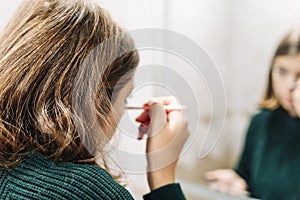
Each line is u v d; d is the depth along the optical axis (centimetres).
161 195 64
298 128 85
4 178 48
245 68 92
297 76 84
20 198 46
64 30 52
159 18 107
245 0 91
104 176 49
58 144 50
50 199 46
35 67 51
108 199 48
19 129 50
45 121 50
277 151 88
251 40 91
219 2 95
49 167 49
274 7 87
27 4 56
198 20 99
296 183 86
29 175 48
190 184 104
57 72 51
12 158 49
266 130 89
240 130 94
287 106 86
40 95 50
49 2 55
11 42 53
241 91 93
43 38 52
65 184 47
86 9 54
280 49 86
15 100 51
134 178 95
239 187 95
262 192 91
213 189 100
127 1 113
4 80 51
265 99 90
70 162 50
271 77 88
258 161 91
